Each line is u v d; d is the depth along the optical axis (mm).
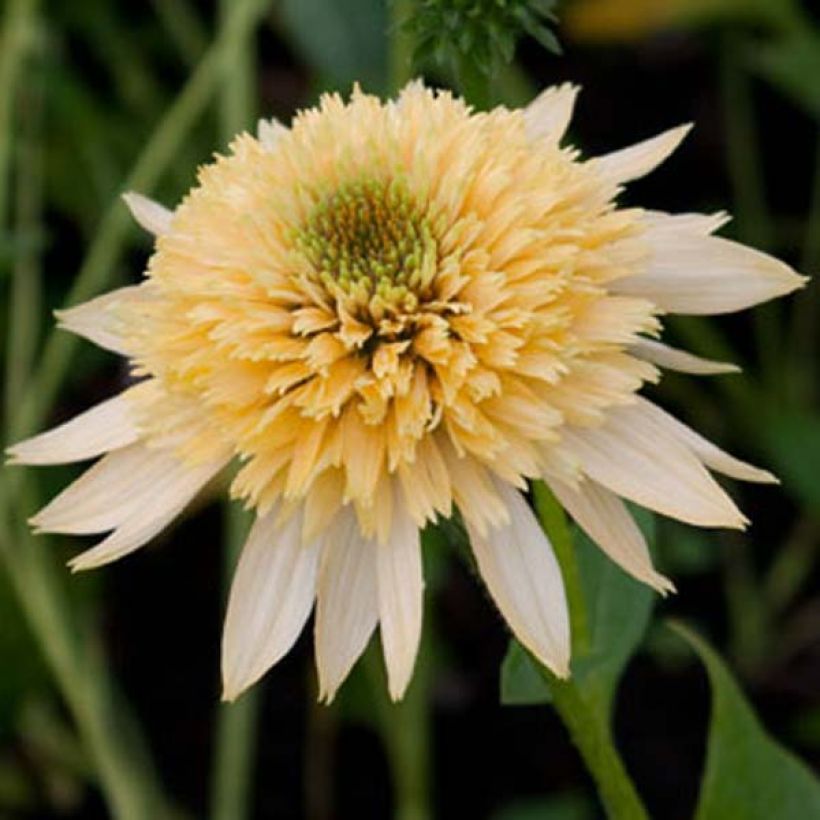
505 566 364
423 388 366
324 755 569
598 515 366
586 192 375
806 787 420
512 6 393
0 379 589
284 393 369
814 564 580
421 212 375
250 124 542
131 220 540
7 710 543
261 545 371
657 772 554
